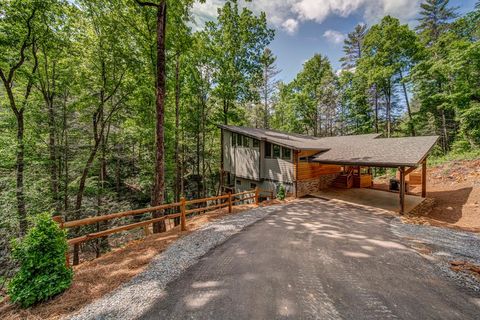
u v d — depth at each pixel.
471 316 2.85
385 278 3.82
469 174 12.68
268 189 14.32
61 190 11.25
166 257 4.85
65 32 9.92
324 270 4.13
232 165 16.78
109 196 14.19
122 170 18.05
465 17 16.17
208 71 17.97
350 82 25.41
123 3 10.17
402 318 2.84
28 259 3.34
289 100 28.53
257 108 29.39
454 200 10.51
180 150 18.73
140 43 11.38
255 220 7.82
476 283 3.60
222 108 20.50
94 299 3.35
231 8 18.70
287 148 13.02
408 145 10.69
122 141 15.16
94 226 11.83
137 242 5.91
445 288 3.49
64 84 11.50
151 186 16.22
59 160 11.52
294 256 4.77
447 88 17.58
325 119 28.81
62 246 3.67
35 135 10.48
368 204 10.41
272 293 3.42
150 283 3.79
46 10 8.62
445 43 18.06
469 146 16.22
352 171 15.20
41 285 3.32
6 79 9.88
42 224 3.54
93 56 10.81
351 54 30.16
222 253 5.00
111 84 11.88
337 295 3.35
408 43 19.20
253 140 14.98
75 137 12.39
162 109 7.93
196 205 17.86
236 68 19.78
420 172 15.14
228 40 19.00
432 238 5.85
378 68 20.44
